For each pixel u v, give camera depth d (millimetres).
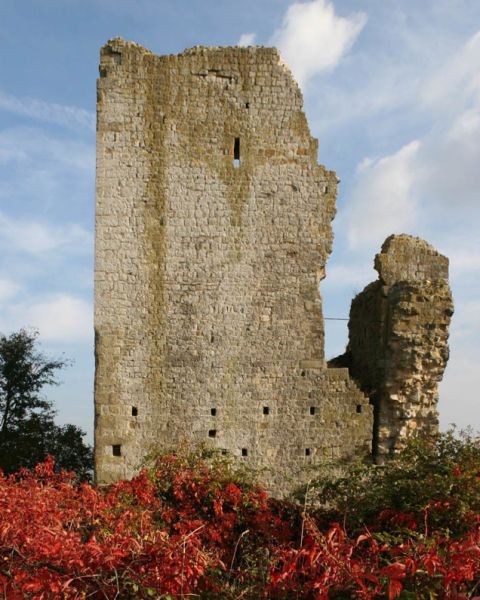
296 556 6883
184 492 11844
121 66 17672
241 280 17516
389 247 18156
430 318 17578
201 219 17578
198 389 17125
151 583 6660
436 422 17531
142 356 17156
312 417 17234
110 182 17516
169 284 17375
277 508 12023
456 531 9445
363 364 19703
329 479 13398
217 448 15422
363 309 19969
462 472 10422
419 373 17453
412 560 6469
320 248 17734
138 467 15609
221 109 17859
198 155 17719
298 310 17531
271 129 17938
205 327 17328
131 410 17016
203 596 7305
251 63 18031
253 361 17328
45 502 9367
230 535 10820
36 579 6387
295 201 17797
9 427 25922
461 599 6215
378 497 10883
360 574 6426
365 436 17266
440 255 18250
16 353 26812
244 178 17781
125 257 17359
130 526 8617
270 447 17078
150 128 17641
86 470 24469
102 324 17172
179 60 17844
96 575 6551
